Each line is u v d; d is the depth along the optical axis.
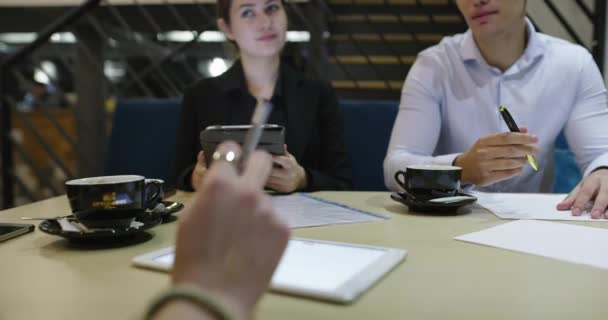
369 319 0.45
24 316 0.47
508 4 1.36
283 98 1.71
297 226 0.84
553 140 1.53
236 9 1.63
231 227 0.33
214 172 0.35
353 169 1.85
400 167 1.32
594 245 0.70
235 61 1.82
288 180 1.17
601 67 2.52
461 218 0.91
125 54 4.87
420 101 1.52
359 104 1.90
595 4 2.55
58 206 1.05
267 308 0.47
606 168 1.06
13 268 0.62
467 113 1.53
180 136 1.70
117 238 0.75
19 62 2.72
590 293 0.52
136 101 2.00
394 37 3.95
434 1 3.96
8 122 2.71
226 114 1.68
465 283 0.55
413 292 0.52
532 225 0.83
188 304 0.30
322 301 0.49
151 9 4.41
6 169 2.71
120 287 0.55
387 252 0.64
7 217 0.94
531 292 0.52
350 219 0.90
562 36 2.89
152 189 0.90
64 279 0.57
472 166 1.13
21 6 4.41
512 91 1.50
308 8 3.86
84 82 4.62
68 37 4.62
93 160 4.01
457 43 1.58
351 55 4.02
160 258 0.64
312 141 1.69
